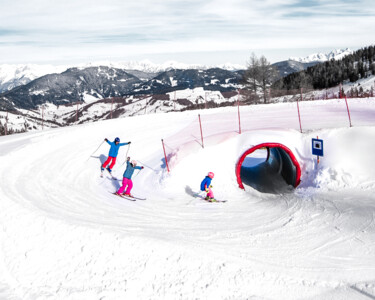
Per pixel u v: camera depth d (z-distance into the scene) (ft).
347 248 32.07
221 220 40.01
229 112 92.32
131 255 30.50
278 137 56.70
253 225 38.55
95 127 77.82
